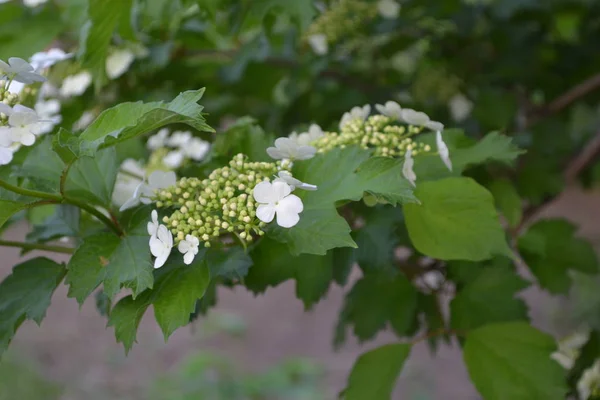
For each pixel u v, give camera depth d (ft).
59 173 2.07
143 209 1.99
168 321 1.90
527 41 3.40
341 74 3.31
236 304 8.39
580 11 3.69
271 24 2.53
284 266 2.13
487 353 2.18
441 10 3.17
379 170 1.93
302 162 1.98
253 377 6.50
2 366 6.43
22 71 1.98
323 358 7.03
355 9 2.94
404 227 2.27
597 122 4.10
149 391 6.35
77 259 1.95
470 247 2.06
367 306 2.33
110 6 2.25
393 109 2.08
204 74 3.11
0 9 2.55
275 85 3.23
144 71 2.74
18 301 2.00
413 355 6.99
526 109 3.41
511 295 2.26
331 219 1.93
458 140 2.17
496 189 2.39
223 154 2.15
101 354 7.04
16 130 1.94
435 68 3.37
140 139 2.52
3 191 2.07
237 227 1.95
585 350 2.51
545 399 2.15
